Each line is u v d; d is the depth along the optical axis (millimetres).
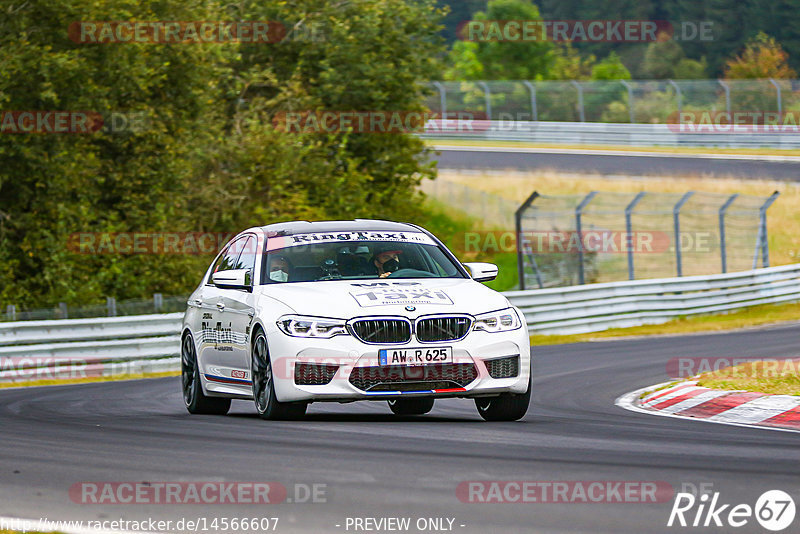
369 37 110625
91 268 89562
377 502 18531
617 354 61156
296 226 35531
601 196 143375
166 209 92000
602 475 20781
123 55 82312
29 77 76562
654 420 32156
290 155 99125
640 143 165875
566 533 16328
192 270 92500
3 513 18219
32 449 25719
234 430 28812
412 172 116000
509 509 17922
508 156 161750
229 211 97625
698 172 147875
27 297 84062
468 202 147375
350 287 31109
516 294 78312
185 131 92875
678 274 105188
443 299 30359
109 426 30875
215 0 103625
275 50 112500
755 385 37812
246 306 32469
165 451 24875
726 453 23953
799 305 100500
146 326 61938
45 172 81688
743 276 96812
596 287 84500
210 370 35406
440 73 116125
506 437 26781
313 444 25547
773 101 168625
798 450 24578
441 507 18109
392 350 29266
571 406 37531
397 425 29641
